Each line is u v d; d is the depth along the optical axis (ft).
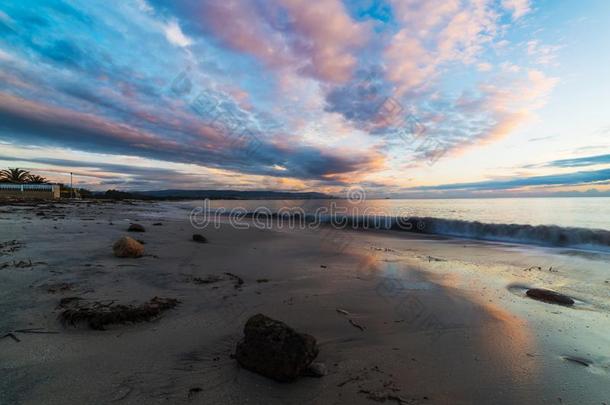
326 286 16.74
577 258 25.62
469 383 8.09
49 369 7.48
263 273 19.12
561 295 15.31
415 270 21.40
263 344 7.84
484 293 16.40
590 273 20.79
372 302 14.37
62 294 12.36
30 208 66.95
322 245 31.89
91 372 7.48
